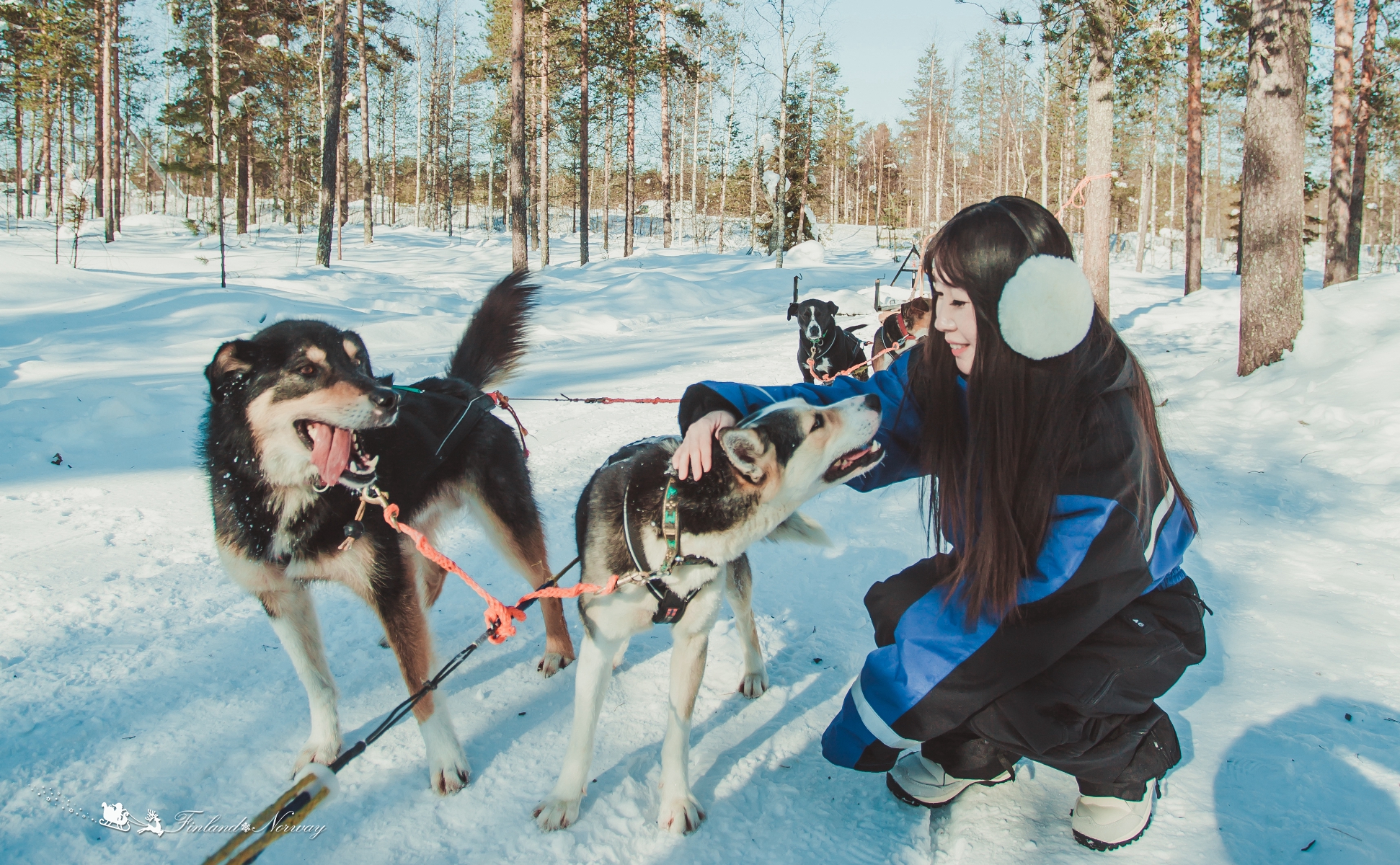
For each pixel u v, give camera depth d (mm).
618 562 2398
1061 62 18438
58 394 7031
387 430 2844
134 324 11219
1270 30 7863
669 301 17719
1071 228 40000
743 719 2924
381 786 2504
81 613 3496
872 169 66812
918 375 2436
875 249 39344
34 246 21984
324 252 20859
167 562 4109
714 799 2477
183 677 3070
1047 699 2076
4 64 28844
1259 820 2256
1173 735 2234
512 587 4031
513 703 3014
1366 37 18734
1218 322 13797
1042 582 1987
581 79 27109
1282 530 4727
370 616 3695
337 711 2887
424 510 3064
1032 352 1842
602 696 2422
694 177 39312
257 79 23094
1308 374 7582
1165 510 2086
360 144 47375
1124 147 48969
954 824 2334
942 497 2262
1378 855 2086
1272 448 6336
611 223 49344
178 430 6520
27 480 5148
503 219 51594
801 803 2463
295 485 2486
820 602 3906
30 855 2141
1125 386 2039
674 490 2322
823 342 7973
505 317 3934
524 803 2445
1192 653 2125
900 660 2215
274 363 2430
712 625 2449
